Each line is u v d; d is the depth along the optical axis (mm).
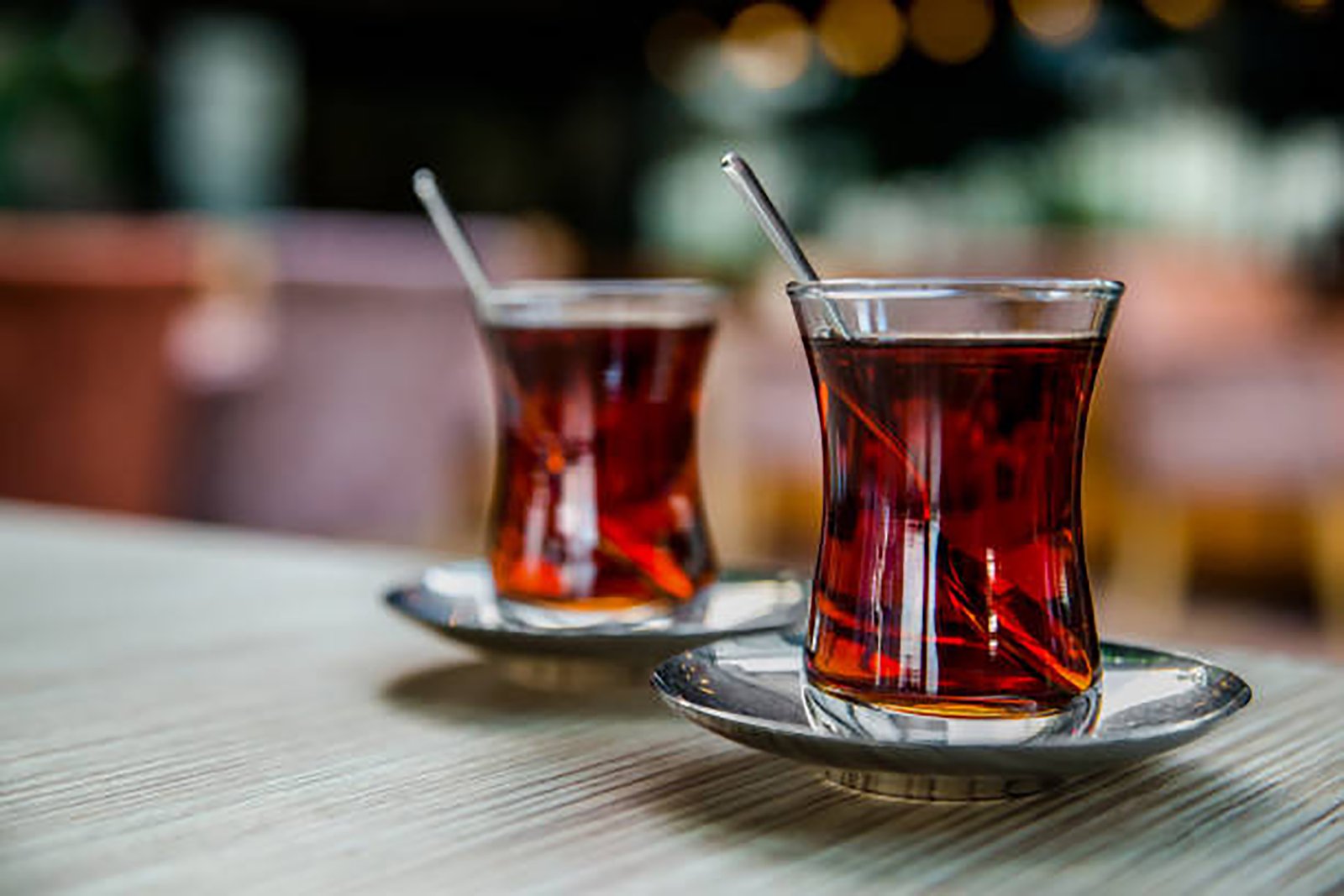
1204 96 5312
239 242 3176
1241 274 4012
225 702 671
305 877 452
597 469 708
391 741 608
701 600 744
